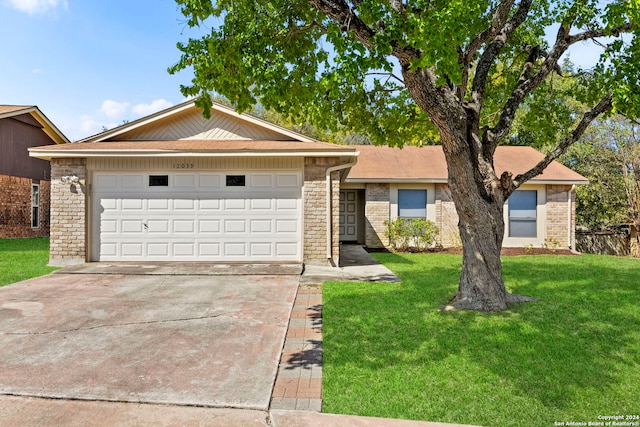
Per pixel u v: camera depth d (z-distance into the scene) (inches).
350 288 297.4
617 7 224.5
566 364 155.3
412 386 137.0
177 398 127.0
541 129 378.6
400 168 655.8
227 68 238.1
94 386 134.8
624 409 123.0
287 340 183.6
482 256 242.8
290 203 413.7
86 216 405.1
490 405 124.8
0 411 118.3
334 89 213.2
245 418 116.3
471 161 248.5
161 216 413.4
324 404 124.9
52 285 305.6
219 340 182.7
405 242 617.0
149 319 216.1
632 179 684.1
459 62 251.0
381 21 206.5
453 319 215.5
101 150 392.2
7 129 737.6
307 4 250.8
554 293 280.2
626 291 286.5
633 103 237.1
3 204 729.0
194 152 394.9
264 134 450.0
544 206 625.9
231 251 413.7
